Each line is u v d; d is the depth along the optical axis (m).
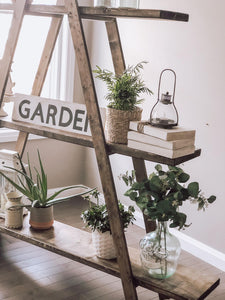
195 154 2.04
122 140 2.05
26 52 3.59
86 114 2.22
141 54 3.21
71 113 2.27
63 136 2.22
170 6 2.96
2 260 2.76
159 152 1.89
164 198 1.97
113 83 2.09
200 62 2.82
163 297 2.39
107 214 2.26
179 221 1.95
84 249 2.36
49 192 3.81
